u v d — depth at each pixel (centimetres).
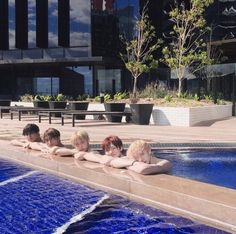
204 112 1788
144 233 412
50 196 547
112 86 2614
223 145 1069
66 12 2636
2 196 553
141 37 2241
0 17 2858
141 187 492
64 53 2669
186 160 904
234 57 2394
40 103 2134
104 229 428
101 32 2525
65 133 1322
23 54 2822
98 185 562
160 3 2538
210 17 2480
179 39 2081
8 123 1673
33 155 719
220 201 413
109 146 641
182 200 442
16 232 428
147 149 585
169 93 2084
